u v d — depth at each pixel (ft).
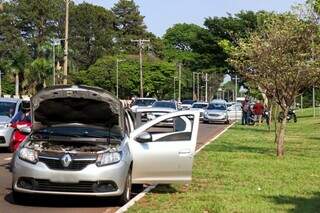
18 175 33.42
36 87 313.94
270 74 61.72
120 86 355.36
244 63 63.62
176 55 425.28
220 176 46.44
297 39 60.90
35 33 340.39
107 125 38.73
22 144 34.78
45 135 35.88
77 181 32.78
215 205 33.12
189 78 417.69
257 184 42.60
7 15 333.83
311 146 80.64
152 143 37.65
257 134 102.47
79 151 33.35
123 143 35.58
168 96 387.96
